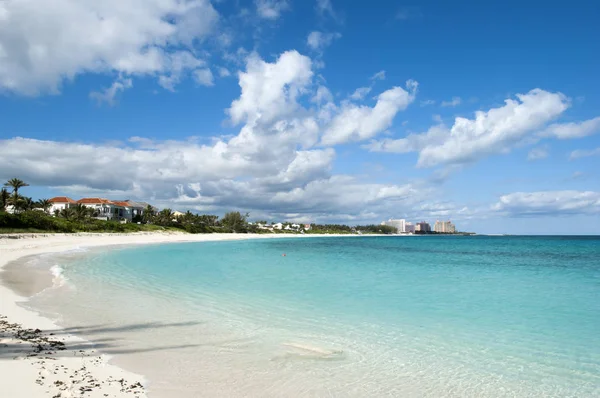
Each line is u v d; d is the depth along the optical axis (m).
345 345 11.84
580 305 18.95
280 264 39.72
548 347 12.00
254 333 12.85
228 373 9.29
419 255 62.00
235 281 25.39
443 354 11.21
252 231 196.00
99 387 8.05
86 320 13.81
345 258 51.62
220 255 51.38
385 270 35.81
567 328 14.36
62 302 16.77
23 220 65.50
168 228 123.56
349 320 15.09
